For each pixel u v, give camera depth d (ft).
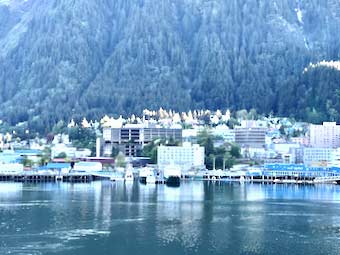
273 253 652.48
